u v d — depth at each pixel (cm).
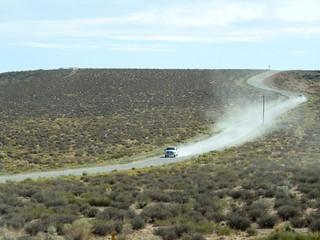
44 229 2522
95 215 3044
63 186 4409
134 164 7531
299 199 3544
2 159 8500
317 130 10725
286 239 2123
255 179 4634
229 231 2484
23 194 3959
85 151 9600
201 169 5925
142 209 3300
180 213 3028
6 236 2238
